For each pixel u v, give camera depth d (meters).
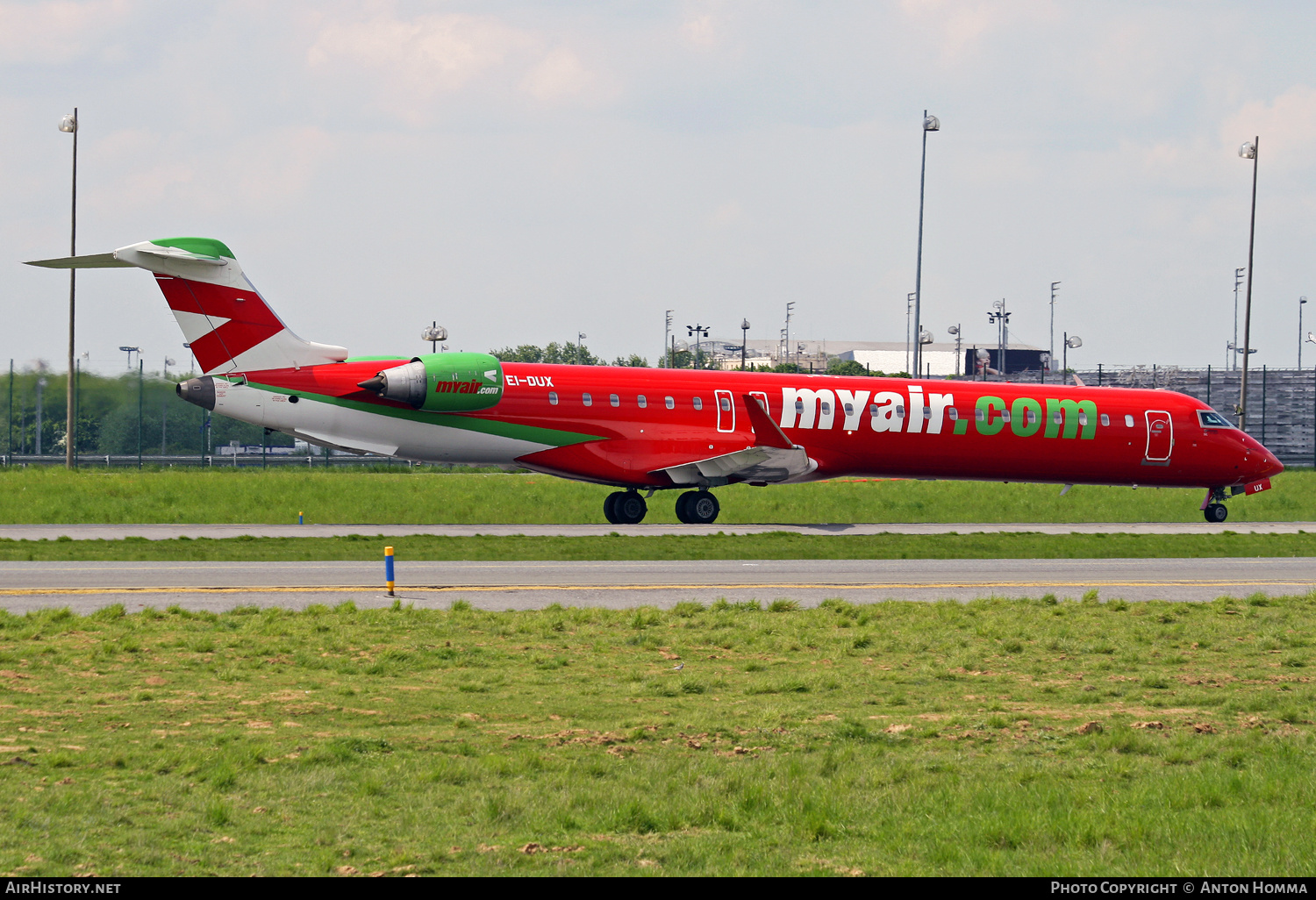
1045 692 57.28
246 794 38.59
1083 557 116.38
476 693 54.97
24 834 33.94
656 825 36.50
